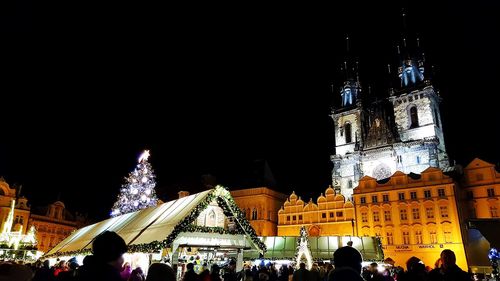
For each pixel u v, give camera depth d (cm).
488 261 6625
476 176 7506
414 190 7644
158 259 2564
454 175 7825
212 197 2216
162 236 1998
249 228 2311
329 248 6147
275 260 5822
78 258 3266
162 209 2553
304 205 8912
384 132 9712
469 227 3684
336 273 578
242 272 2150
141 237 2208
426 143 8738
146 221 2477
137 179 3769
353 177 9731
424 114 9406
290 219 8962
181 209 2253
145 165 3844
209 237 2197
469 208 7394
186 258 2805
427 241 7162
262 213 9394
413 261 1089
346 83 11550
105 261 558
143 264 2631
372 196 8119
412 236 7362
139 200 3672
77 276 549
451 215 7062
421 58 10419
